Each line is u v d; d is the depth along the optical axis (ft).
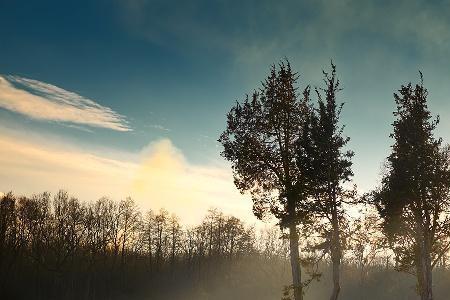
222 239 314.55
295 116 84.79
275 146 84.58
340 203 83.66
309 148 82.69
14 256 238.27
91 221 270.26
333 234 82.99
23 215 252.01
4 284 224.33
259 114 84.38
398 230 100.68
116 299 258.78
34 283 237.04
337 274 83.76
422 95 98.78
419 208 96.84
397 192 96.48
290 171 84.28
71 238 260.21
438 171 94.79
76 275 262.06
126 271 289.53
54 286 244.01
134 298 266.57
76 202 267.59
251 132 84.28
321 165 81.82
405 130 97.96
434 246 102.32
